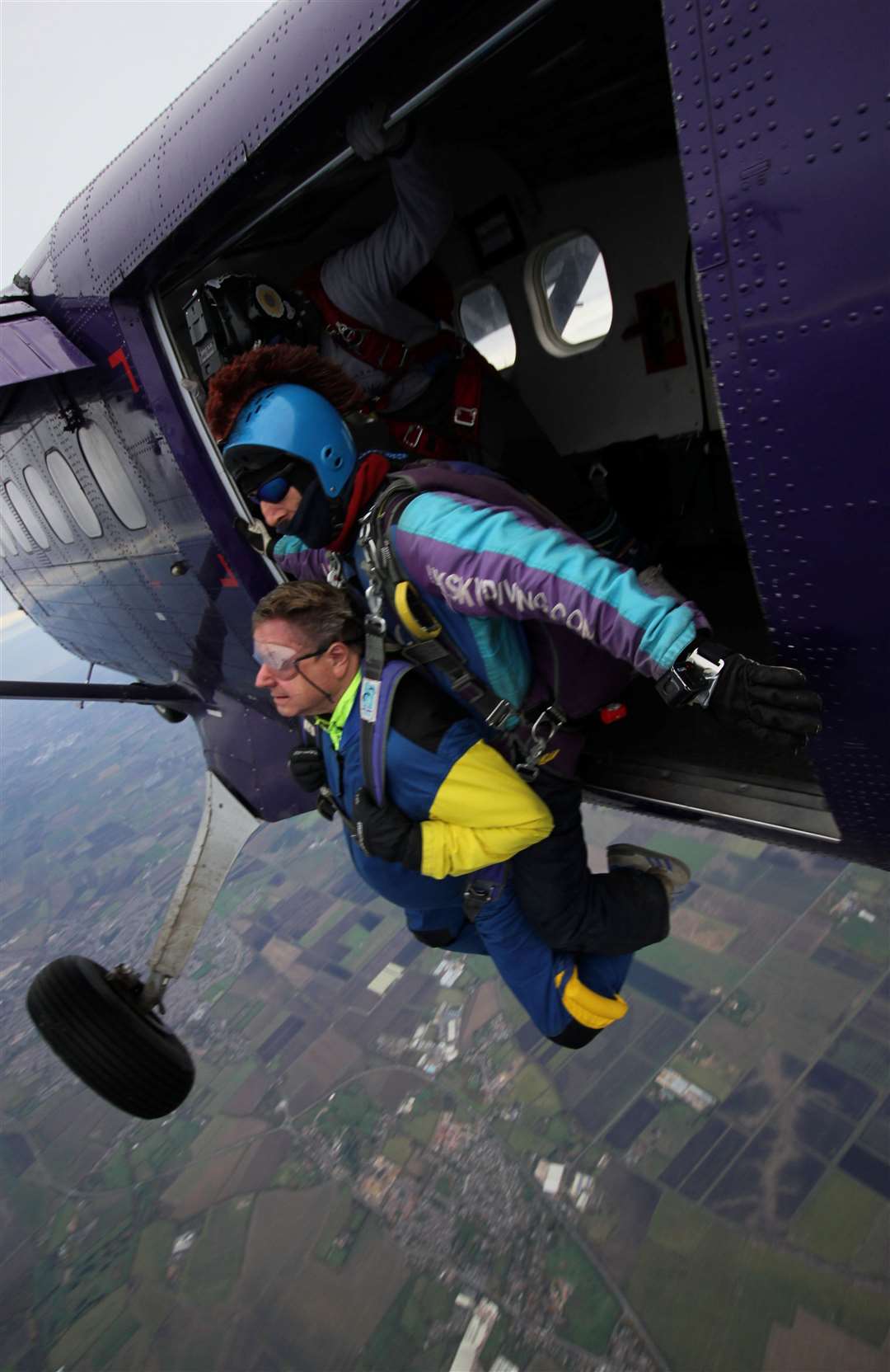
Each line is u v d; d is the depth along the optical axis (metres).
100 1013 3.25
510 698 1.59
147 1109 3.36
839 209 1.00
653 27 2.23
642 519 3.80
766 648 2.76
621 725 2.59
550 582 1.20
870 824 1.74
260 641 1.60
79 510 3.59
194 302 2.08
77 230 2.43
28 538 4.42
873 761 1.57
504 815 1.58
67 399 2.98
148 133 2.12
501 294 3.90
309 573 2.44
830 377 1.12
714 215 1.13
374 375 2.29
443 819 1.62
